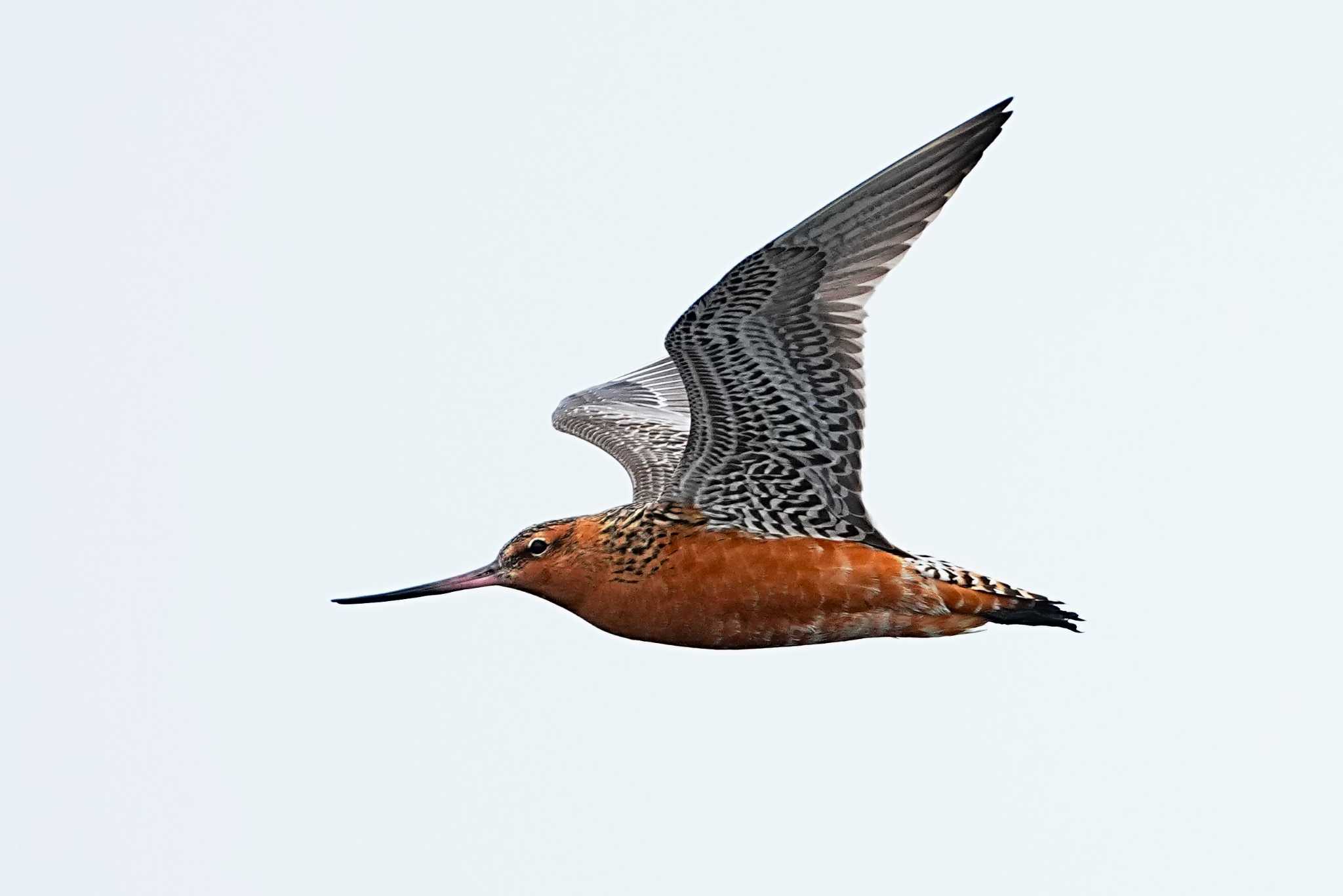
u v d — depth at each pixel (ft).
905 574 47.91
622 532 49.11
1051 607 48.24
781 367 45.96
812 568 48.08
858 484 47.37
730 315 44.68
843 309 44.70
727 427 47.26
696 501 48.57
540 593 50.06
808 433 47.09
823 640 49.01
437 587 50.60
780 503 48.24
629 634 49.80
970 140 42.14
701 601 48.62
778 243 43.06
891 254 43.73
